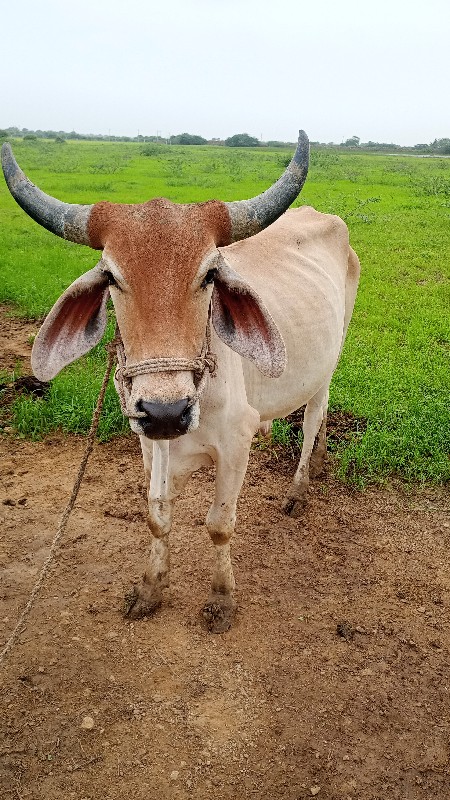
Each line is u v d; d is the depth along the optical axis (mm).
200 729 1441
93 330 1398
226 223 1287
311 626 1749
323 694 1549
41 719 1443
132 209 1246
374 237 6895
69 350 1375
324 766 1387
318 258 2111
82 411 2664
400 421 2686
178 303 1190
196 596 1820
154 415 1145
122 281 1205
